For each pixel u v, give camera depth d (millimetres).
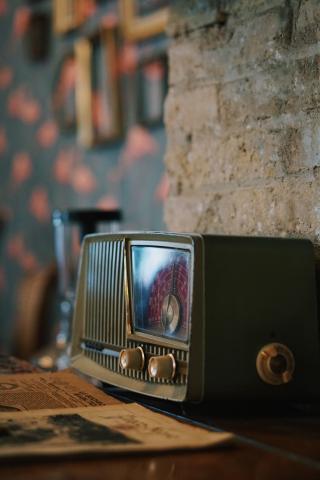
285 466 1026
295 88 1558
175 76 1898
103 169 4117
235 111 1713
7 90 4895
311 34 1521
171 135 1908
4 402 1415
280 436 1188
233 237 1355
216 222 1771
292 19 1570
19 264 4820
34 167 4664
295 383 1364
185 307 1353
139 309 1496
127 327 1514
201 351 1311
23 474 987
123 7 3805
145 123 3754
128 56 3887
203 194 1810
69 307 2857
